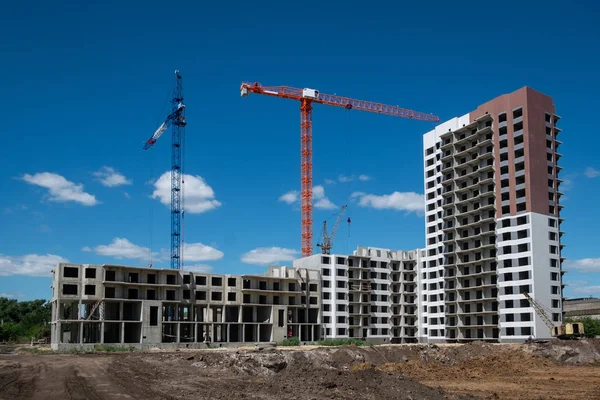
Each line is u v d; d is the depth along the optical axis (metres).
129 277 131.75
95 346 116.38
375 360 92.50
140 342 127.19
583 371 81.81
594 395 55.47
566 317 198.50
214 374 58.97
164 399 40.28
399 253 187.25
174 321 135.75
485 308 144.38
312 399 42.81
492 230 145.38
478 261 146.12
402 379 54.47
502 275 140.62
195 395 43.00
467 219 154.12
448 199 161.12
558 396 54.53
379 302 178.12
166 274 137.12
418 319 180.50
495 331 142.62
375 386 49.88
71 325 131.00
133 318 132.75
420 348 100.88
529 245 135.88
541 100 145.38
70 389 44.56
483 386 62.75
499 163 145.88
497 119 148.00
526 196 138.50
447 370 80.19
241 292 148.00
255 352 77.38
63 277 123.06
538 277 134.50
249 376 58.22
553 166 144.00
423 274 182.50
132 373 57.25
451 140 163.25
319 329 163.25
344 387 48.94
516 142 142.88
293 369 63.50
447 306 156.12
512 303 137.12
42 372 58.19
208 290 143.38
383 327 177.25
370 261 180.12
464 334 151.00
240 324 146.62
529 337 128.75
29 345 149.00
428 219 168.12
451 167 159.12
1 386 45.91
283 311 152.38
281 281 157.12
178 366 65.88
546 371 81.31
